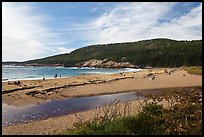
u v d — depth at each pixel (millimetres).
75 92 35594
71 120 18766
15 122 18469
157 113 11469
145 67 157000
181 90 35438
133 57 174125
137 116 9500
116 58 182250
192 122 11883
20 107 24594
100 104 26109
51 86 40594
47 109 23734
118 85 44250
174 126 10562
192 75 64062
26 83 44281
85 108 23906
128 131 8656
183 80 51562
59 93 34344
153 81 50656
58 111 22656
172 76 62125
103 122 9695
